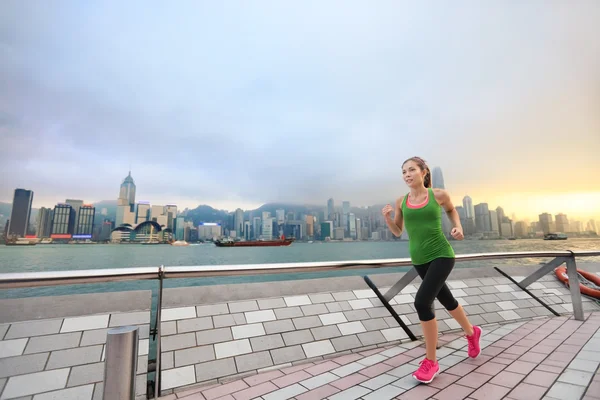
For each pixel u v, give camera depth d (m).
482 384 2.11
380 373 2.39
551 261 4.27
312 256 54.78
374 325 3.31
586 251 3.98
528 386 2.04
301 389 2.14
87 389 2.00
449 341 3.16
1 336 2.17
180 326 2.67
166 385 2.17
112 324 2.50
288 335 2.89
